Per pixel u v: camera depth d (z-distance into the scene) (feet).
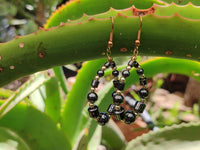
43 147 0.51
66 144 0.52
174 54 0.34
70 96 0.55
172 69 0.54
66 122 0.58
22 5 1.89
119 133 0.69
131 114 0.39
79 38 0.32
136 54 0.34
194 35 0.31
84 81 0.53
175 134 0.55
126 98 0.94
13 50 0.32
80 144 0.47
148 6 0.46
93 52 0.33
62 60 0.33
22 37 0.32
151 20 0.31
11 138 0.53
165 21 0.31
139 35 0.32
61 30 0.32
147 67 0.54
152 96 1.22
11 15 1.91
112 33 0.32
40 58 0.33
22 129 0.49
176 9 0.36
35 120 0.49
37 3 1.70
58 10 0.49
